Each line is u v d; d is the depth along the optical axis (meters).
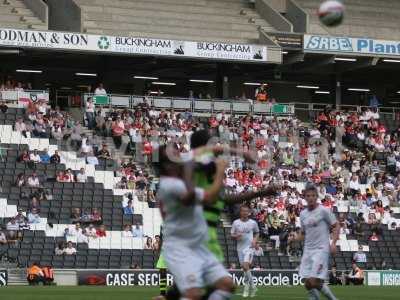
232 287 31.89
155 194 123.38
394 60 156.50
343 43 151.50
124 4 152.00
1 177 118.12
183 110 141.38
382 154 147.75
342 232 126.88
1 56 142.50
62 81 153.38
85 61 150.88
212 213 35.12
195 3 156.88
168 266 31.80
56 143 125.88
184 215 31.59
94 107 134.88
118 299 67.31
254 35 154.62
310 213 52.16
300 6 167.12
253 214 121.00
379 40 153.38
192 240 31.73
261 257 116.94
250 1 160.75
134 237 117.19
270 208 123.38
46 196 117.56
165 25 151.25
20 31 131.25
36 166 121.38
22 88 135.38
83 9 148.38
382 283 116.25
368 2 170.25
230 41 149.88
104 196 120.94
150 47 138.62
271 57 145.38
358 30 166.25
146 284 104.12
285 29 154.75
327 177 136.62
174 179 31.39
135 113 134.75
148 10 152.88
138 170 126.56
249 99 151.88
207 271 31.89
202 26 153.50
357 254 124.38
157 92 152.38
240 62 145.00
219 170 31.50
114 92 155.88
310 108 156.12
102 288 91.44
